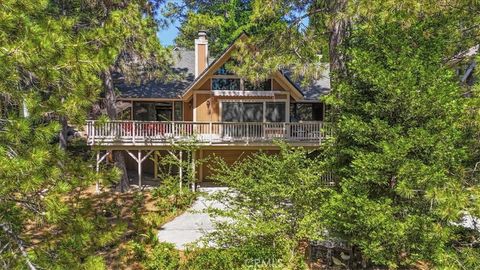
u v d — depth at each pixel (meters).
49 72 5.27
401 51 7.92
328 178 10.95
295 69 12.73
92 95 6.05
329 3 12.62
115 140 17.03
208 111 19.17
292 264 9.24
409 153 7.55
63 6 15.79
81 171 6.19
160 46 15.73
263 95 19.27
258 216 9.45
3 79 4.97
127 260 10.19
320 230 9.02
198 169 19.25
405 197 7.45
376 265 9.82
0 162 4.66
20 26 5.25
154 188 17.39
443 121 7.23
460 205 6.47
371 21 9.13
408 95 7.27
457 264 6.82
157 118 21.45
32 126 5.37
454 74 8.07
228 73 19.12
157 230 12.97
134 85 20.73
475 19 8.62
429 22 8.52
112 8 15.31
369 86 8.16
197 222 13.90
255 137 18.22
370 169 7.48
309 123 18.17
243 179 10.16
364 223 7.38
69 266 5.40
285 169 9.49
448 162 7.22
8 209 5.39
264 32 13.70
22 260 5.23
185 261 9.94
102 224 6.27
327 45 14.94
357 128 7.75
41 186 5.35
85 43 5.96
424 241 7.17
